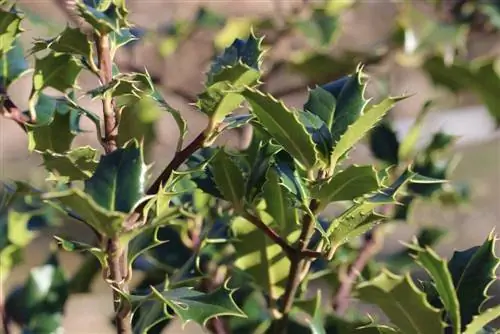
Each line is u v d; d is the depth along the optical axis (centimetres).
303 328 158
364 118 140
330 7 230
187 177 150
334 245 144
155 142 180
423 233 183
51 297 167
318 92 146
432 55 222
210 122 142
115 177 136
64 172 143
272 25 229
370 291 138
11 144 360
